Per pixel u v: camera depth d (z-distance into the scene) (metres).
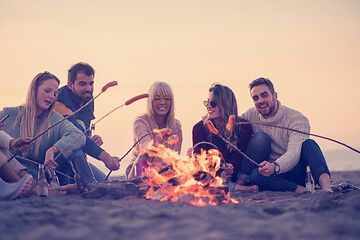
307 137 4.48
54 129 4.50
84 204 3.20
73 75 5.28
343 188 4.48
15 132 4.54
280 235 2.17
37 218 2.56
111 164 4.61
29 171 4.30
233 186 4.48
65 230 2.30
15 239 2.13
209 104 4.49
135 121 4.57
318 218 2.62
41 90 4.43
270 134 4.61
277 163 4.26
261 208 3.09
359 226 2.36
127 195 3.82
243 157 4.53
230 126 3.94
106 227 2.36
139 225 2.39
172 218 2.58
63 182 4.64
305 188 4.30
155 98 4.52
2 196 3.44
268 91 4.52
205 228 2.29
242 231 2.25
